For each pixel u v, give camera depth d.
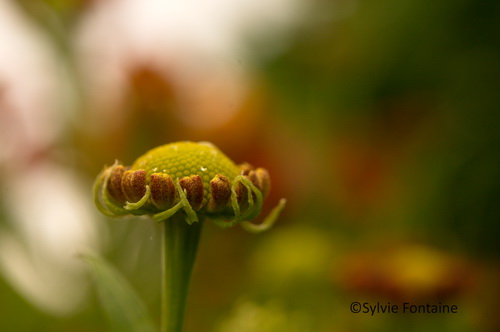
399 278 0.17
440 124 0.26
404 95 0.27
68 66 0.25
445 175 0.25
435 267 0.17
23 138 0.24
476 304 0.19
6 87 0.24
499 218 0.24
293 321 0.17
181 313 0.13
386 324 0.18
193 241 0.13
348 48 0.28
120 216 0.13
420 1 0.25
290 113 0.28
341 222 0.26
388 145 0.27
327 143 0.28
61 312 0.22
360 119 0.28
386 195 0.26
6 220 0.22
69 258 0.22
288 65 0.29
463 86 0.25
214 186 0.13
